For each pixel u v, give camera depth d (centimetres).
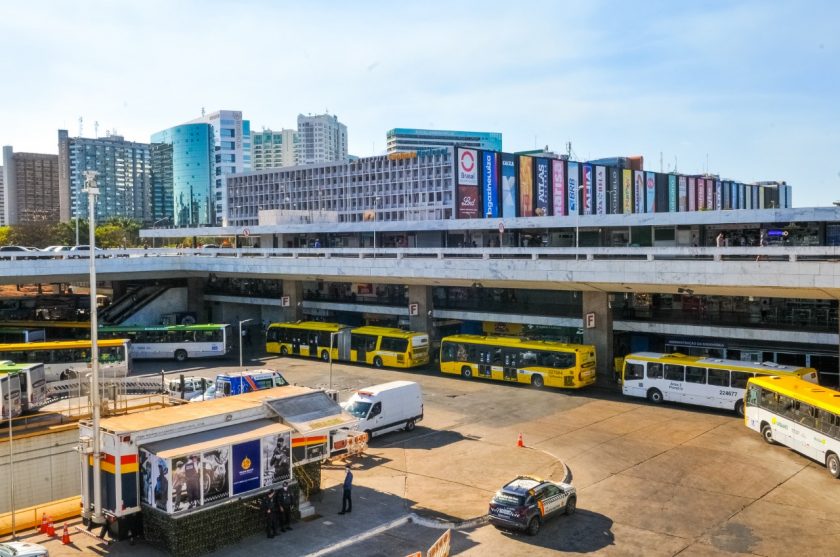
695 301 5050
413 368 5288
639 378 4159
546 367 4472
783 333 4072
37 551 2005
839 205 4641
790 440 3047
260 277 6656
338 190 15100
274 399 2530
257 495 2283
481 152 12319
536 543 2192
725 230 5128
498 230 6362
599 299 4788
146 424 2222
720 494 2591
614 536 2234
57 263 5831
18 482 2680
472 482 2769
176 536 2069
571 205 13150
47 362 4738
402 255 5612
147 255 6725
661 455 3070
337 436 3027
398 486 2738
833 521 2325
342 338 5581
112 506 2158
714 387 3831
